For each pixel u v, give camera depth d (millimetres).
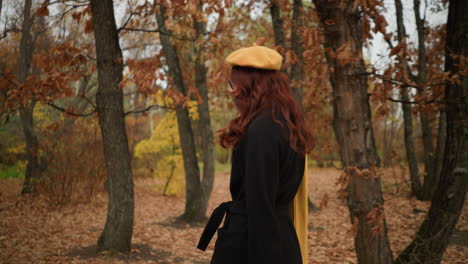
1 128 8961
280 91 1304
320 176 17531
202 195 8008
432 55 6359
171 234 6664
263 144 1148
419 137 12391
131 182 4938
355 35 2574
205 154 8195
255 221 1116
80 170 9227
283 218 1302
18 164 11195
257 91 1285
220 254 1271
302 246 1437
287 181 1260
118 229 4855
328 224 7277
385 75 2619
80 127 9273
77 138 9383
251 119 1256
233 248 1248
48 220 7320
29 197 9219
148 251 5219
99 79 4766
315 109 5184
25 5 7277
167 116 11508
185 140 8094
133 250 5070
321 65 2535
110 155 4820
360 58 2520
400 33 7320
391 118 9492
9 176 12367
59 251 4980
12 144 9828
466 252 4562
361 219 2645
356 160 2613
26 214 7746
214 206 10406
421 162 14500
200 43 6062
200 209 7941
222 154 26406
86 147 9430
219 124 19016
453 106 2852
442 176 2953
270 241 1113
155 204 10336
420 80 6738
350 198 2672
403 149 11758
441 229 2863
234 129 1272
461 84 2764
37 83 4250
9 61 7719
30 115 8992
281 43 8289
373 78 2650
